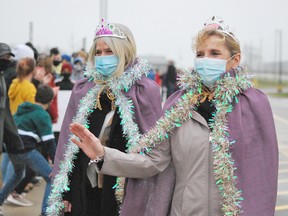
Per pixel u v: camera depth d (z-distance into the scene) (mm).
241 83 4105
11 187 8648
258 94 4188
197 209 4023
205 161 4043
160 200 4320
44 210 8375
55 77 14164
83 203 5480
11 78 10531
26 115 8383
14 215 9070
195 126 4156
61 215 5656
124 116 5375
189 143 4090
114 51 5395
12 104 9977
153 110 5504
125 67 5582
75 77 15914
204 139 4074
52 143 8445
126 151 5406
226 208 3928
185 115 4148
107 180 5402
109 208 5414
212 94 4230
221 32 4227
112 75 5480
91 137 4133
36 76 11188
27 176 9508
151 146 4250
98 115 5562
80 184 5535
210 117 4227
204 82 4281
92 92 5582
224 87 4094
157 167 4262
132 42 5570
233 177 3953
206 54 4250
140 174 4254
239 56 4316
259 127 4027
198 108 4281
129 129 5320
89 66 5715
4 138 8141
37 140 8453
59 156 5633
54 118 10531
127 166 4191
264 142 4012
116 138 5512
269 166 3971
